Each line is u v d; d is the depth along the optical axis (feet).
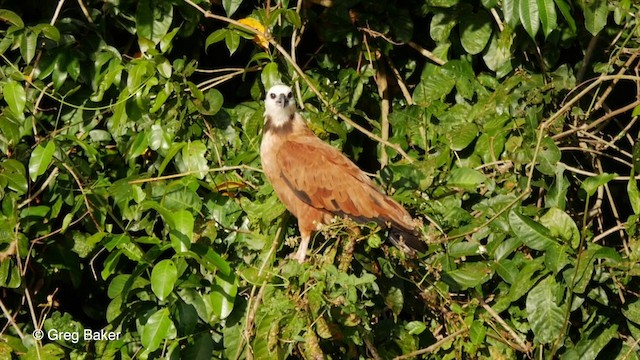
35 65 37.04
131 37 39.88
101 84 36.14
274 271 32.24
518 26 38.29
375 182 37.58
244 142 38.04
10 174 34.58
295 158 36.22
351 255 32.35
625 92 41.86
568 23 37.52
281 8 36.83
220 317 31.76
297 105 38.50
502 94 38.52
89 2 38.47
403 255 33.88
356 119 40.68
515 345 35.14
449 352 35.35
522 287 34.01
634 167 35.24
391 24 40.42
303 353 31.35
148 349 31.71
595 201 40.93
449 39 40.47
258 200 37.06
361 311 31.37
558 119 38.17
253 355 31.12
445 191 36.06
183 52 40.29
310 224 36.19
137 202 34.06
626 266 34.09
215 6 40.70
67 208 36.88
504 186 37.37
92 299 38.96
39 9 38.91
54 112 37.76
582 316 35.81
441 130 38.91
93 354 35.09
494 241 34.88
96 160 36.01
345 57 41.09
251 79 40.75
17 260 35.09
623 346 35.91
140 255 33.24
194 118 37.42
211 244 34.55
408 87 42.32
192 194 34.81
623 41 39.24
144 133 36.01
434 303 34.58
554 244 33.37
